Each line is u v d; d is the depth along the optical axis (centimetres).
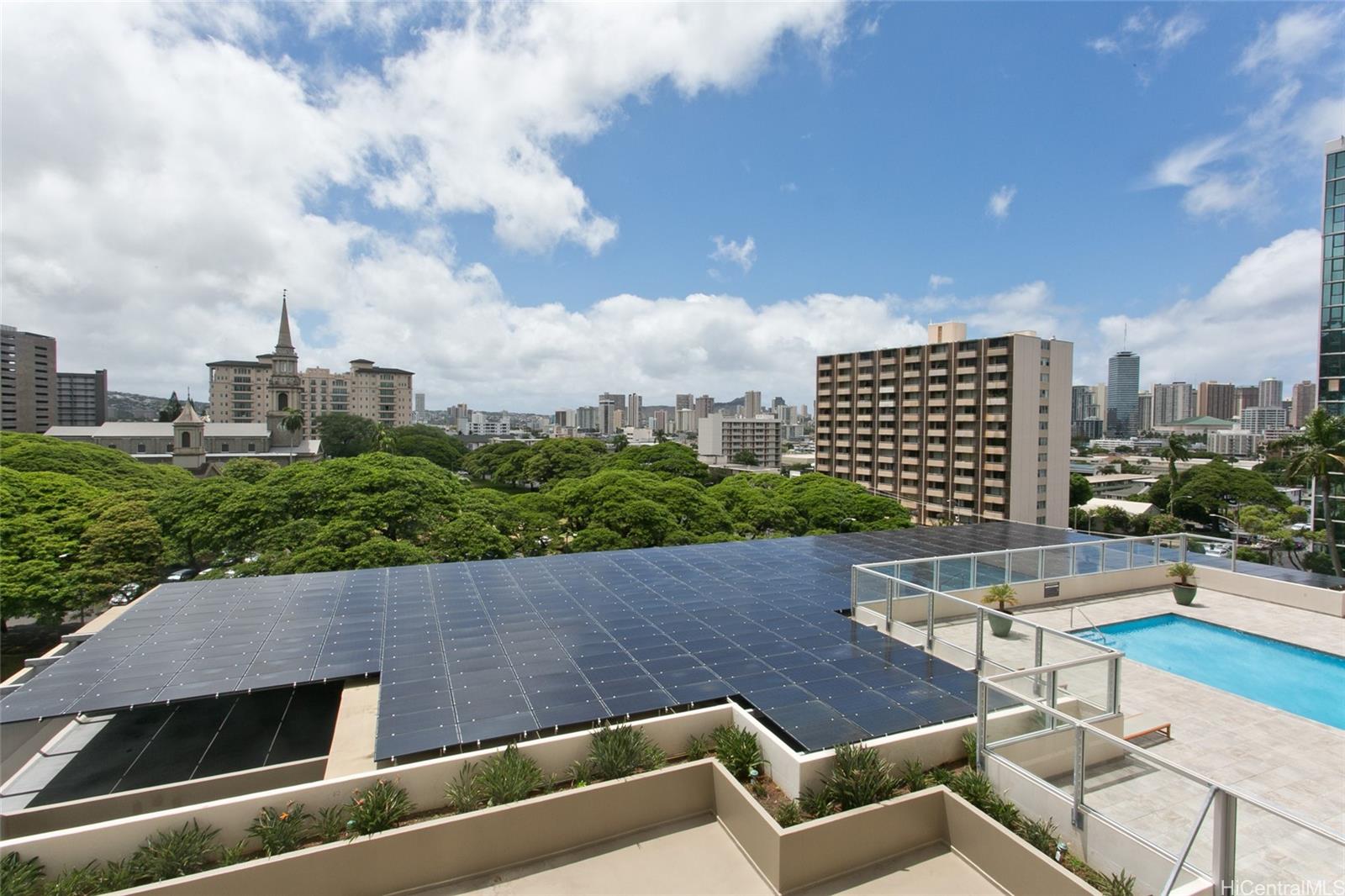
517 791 982
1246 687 1669
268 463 7319
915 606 1734
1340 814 1067
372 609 1844
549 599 1956
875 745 1066
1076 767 891
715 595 2012
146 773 1344
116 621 1720
